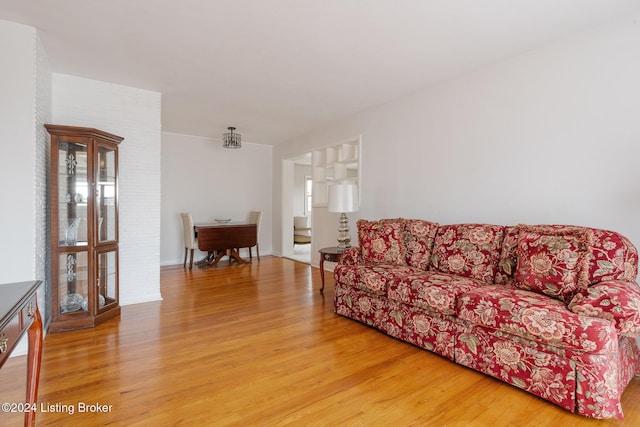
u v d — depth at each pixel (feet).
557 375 5.28
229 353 7.29
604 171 7.29
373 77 10.37
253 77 10.37
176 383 6.02
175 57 8.96
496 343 6.10
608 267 6.01
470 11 6.85
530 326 5.48
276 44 8.27
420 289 7.36
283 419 5.00
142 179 11.34
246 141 20.79
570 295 5.98
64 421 4.90
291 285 13.58
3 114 7.28
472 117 9.94
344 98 12.39
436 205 11.03
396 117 12.46
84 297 8.97
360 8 6.75
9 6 6.67
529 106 8.60
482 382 6.10
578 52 7.68
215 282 14.14
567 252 6.24
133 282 11.17
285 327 8.90
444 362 6.89
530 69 8.58
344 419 5.02
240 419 5.00
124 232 11.00
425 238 9.58
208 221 19.85
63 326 8.56
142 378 6.18
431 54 8.82
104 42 8.16
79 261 8.92
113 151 9.78
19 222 7.42
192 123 16.26
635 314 4.83
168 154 18.53
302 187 29.07
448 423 4.93
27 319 3.92
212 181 19.99
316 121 15.76
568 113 7.86
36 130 7.73
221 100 12.62
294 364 6.79
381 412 5.19
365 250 10.23
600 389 4.90
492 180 9.44
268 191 22.20
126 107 11.03
